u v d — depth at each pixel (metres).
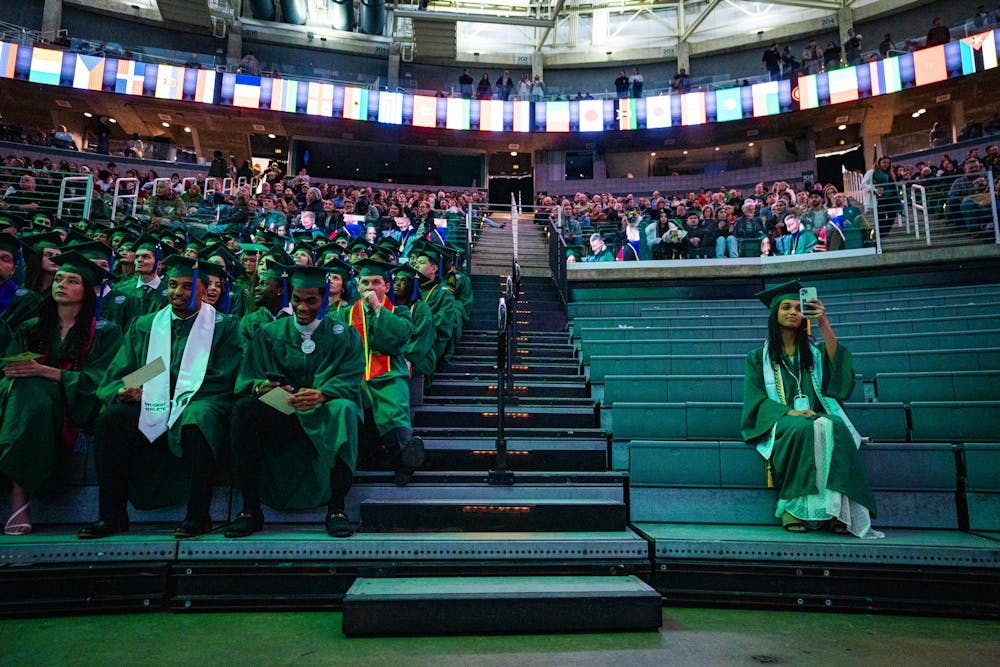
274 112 23.36
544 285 10.55
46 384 3.62
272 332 3.90
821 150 25.05
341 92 23.64
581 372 6.62
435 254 6.76
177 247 7.73
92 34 23.73
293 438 3.80
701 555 3.40
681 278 10.38
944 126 22.77
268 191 17.30
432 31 24.47
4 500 3.71
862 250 9.90
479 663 2.48
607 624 2.89
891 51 21.94
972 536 3.61
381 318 4.43
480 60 27.00
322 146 26.30
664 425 4.58
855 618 3.15
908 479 3.96
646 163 26.78
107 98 22.36
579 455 4.45
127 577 3.15
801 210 12.17
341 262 5.13
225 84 22.70
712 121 23.23
